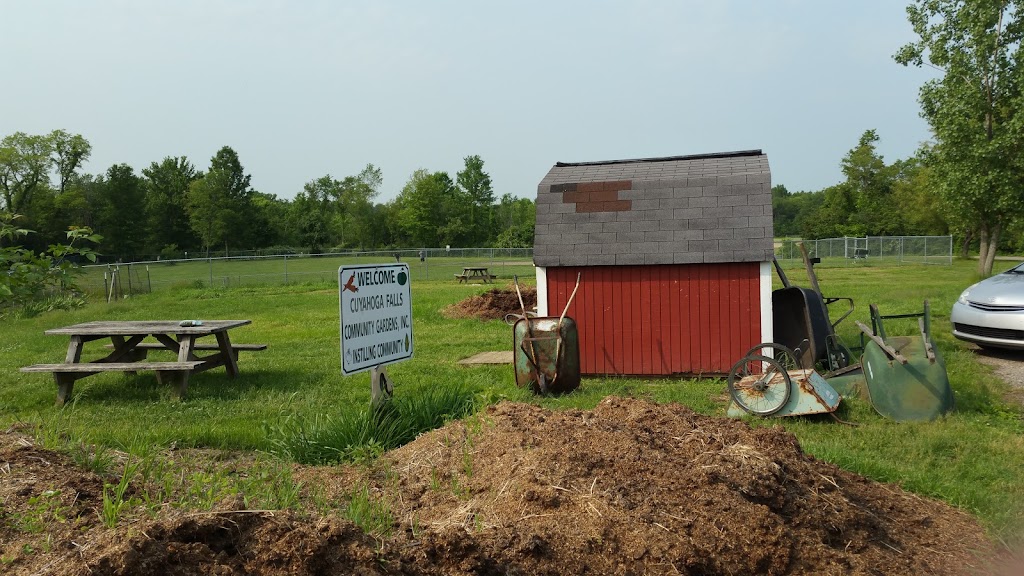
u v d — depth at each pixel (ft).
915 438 21.06
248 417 24.56
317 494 14.06
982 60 72.23
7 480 12.20
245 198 275.18
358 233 295.89
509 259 167.94
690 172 35.55
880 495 15.47
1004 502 15.69
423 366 34.63
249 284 106.32
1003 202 72.28
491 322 54.29
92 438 19.58
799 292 30.91
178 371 28.81
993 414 24.40
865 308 56.49
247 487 13.71
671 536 11.75
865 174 235.81
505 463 14.30
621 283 33.76
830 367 29.07
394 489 14.82
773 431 15.96
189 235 277.03
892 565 12.50
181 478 13.85
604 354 33.96
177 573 8.64
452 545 10.49
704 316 32.86
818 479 14.49
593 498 12.48
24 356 40.40
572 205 35.06
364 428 18.79
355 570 9.37
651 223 33.73
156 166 287.07
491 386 27.89
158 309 68.80
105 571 8.34
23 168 183.21
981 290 36.35
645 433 15.62
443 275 125.49
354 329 19.71
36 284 17.12
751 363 31.78
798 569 11.91
